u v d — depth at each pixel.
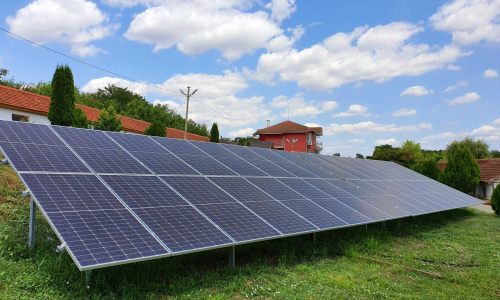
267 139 62.38
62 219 5.57
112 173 7.70
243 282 6.75
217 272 7.12
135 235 5.82
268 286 6.66
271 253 8.93
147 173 8.34
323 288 6.70
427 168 30.48
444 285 7.30
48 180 6.48
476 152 50.09
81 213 5.89
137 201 6.91
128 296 5.54
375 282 7.26
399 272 8.12
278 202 9.34
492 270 8.52
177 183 8.36
